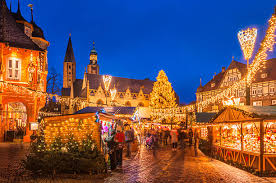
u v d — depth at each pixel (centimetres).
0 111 2638
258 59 1178
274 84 4903
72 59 12238
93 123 1016
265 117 1052
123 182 859
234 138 1335
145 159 1488
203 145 1964
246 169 1105
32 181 850
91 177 923
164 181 877
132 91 9325
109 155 1117
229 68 5888
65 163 953
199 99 6919
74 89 10269
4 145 2223
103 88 8769
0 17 2830
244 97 4947
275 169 1020
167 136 2803
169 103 6088
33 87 2817
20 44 2823
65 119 1037
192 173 1032
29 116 2767
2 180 858
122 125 1742
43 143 1021
